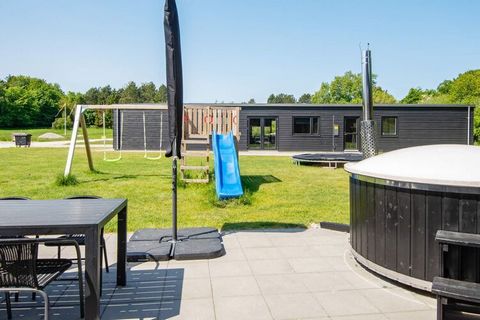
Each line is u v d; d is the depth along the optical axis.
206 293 3.29
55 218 2.62
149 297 3.22
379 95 58.25
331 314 2.90
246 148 23.03
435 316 2.86
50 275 2.64
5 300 3.06
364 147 5.14
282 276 3.68
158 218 6.21
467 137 22.95
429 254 3.12
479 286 2.55
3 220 2.55
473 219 2.92
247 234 5.21
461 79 48.75
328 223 5.52
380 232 3.50
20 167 13.44
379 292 3.31
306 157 15.70
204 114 10.08
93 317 2.47
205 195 8.21
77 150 22.14
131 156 18.67
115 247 4.68
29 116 56.00
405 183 3.23
